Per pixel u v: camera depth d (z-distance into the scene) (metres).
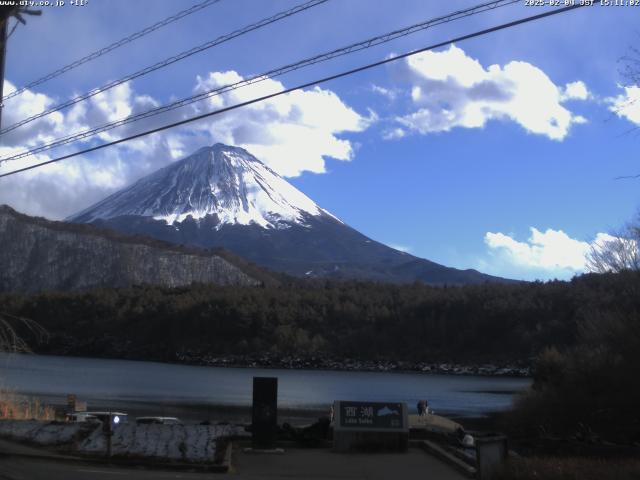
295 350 177.75
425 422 29.33
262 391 17.20
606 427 36.59
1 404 23.88
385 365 165.50
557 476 14.35
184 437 17.23
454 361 162.00
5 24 11.02
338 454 17.11
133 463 14.41
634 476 14.59
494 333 164.62
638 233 44.75
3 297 196.62
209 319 188.25
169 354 177.38
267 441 17.02
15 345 24.41
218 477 13.66
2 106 14.72
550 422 42.09
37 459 14.21
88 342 181.50
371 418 17.73
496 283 190.88
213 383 113.44
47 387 85.88
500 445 14.46
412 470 15.22
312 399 88.94
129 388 94.94
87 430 17.38
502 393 108.12
